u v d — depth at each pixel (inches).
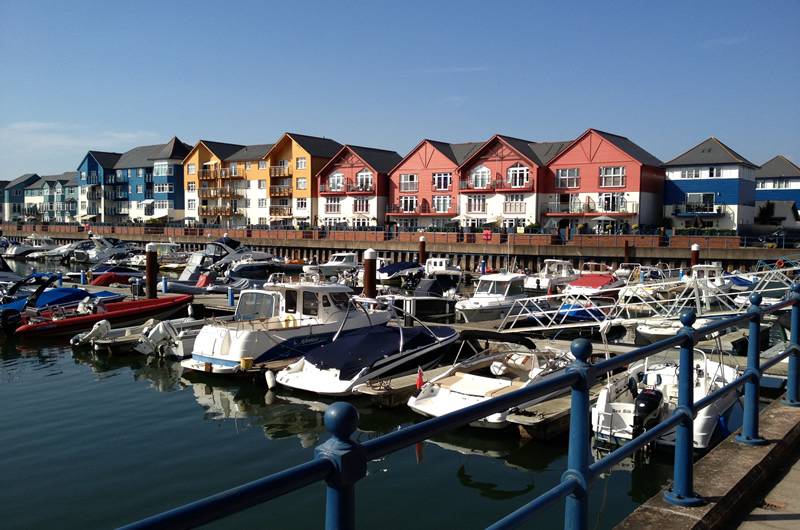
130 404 585.6
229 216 3115.2
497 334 663.1
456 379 524.1
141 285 1206.3
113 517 361.1
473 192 2436.0
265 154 2962.6
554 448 459.8
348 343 609.6
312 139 2977.4
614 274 1414.9
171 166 3432.6
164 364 745.6
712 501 175.3
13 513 364.2
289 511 349.7
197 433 504.7
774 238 1729.8
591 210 2250.2
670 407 433.4
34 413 556.1
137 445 475.5
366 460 84.5
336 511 82.2
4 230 3348.9
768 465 208.7
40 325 866.8
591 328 896.9
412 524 343.9
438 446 462.3
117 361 764.6
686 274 1280.8
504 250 1920.5
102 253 2276.1
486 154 2418.8
